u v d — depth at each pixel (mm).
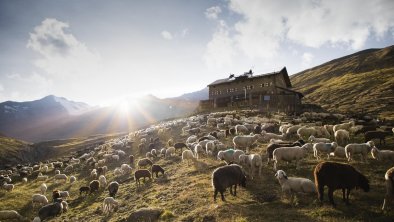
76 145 122000
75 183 36406
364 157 20750
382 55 195375
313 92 135500
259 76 77188
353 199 14391
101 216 20391
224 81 84625
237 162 22516
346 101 100625
